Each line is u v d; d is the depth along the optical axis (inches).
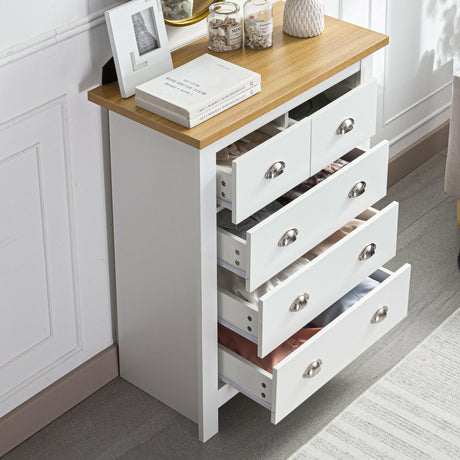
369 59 105.6
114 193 102.3
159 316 106.3
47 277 103.5
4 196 94.3
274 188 97.2
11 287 99.9
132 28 92.8
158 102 90.0
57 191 99.7
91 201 104.1
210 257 96.2
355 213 109.6
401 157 151.6
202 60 96.4
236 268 97.2
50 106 94.5
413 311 127.0
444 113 159.0
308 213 100.7
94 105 99.0
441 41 149.5
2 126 90.6
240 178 91.6
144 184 97.7
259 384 101.1
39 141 95.0
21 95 90.8
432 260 136.2
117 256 107.3
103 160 103.3
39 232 100.0
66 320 108.4
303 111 111.2
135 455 107.5
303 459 105.9
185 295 100.6
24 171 95.1
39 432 110.3
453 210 146.3
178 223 96.2
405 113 149.9
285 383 100.2
